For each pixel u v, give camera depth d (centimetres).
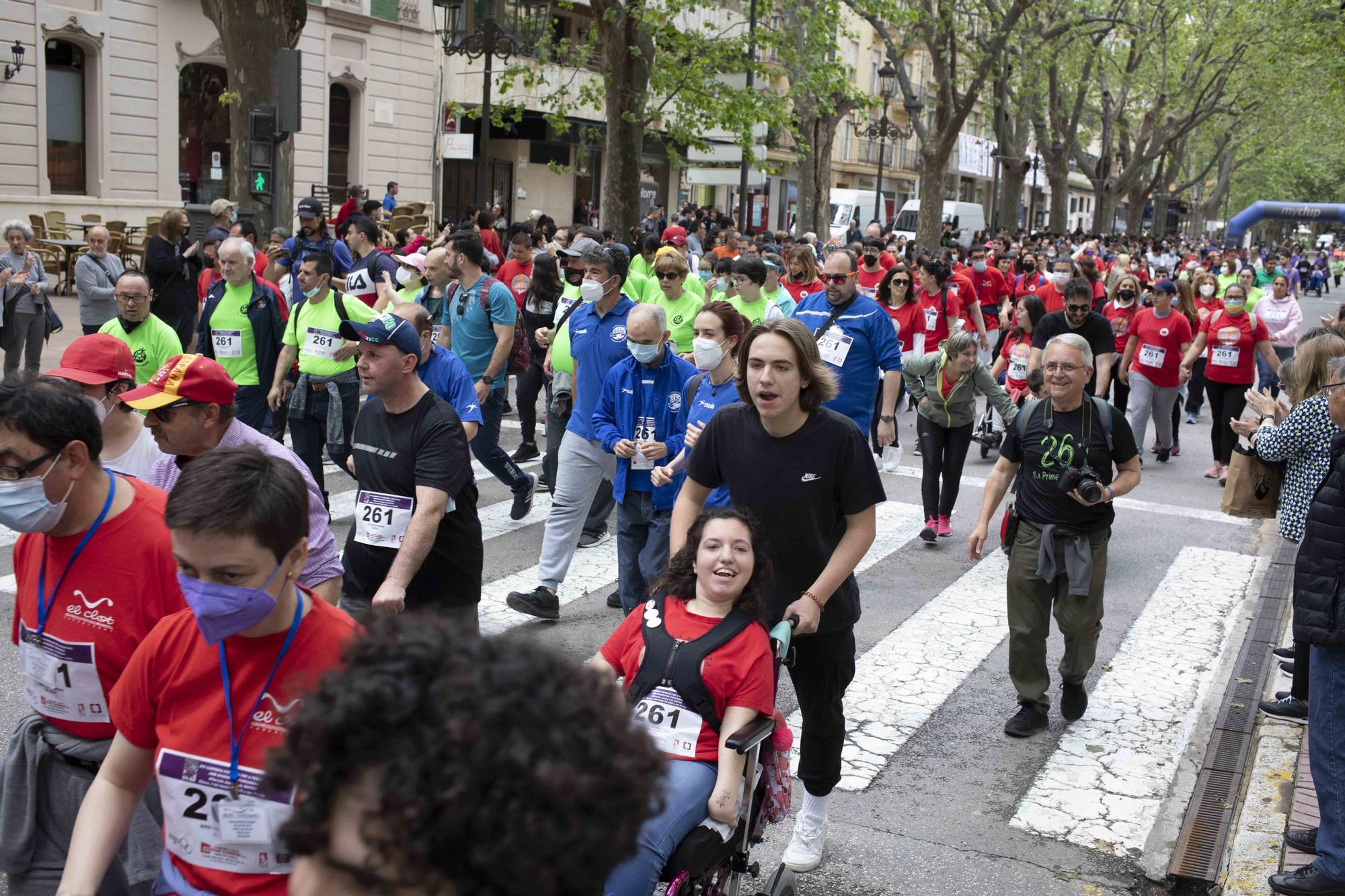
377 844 111
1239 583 848
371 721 115
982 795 510
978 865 449
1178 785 521
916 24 3050
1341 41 2805
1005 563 879
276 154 1523
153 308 1322
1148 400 1248
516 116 2239
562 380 923
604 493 866
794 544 395
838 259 773
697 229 2866
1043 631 574
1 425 259
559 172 2273
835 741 426
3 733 516
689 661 342
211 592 214
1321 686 415
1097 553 568
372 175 3062
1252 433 648
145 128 2486
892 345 791
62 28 2267
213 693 229
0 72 2166
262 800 226
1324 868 409
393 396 438
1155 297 1232
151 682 234
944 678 650
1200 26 4553
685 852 317
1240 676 659
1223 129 5931
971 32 3181
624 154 1889
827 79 2317
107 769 240
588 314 698
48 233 2106
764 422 396
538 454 1125
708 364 582
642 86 1877
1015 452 571
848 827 476
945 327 1261
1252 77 4572
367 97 3000
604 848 115
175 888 234
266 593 217
